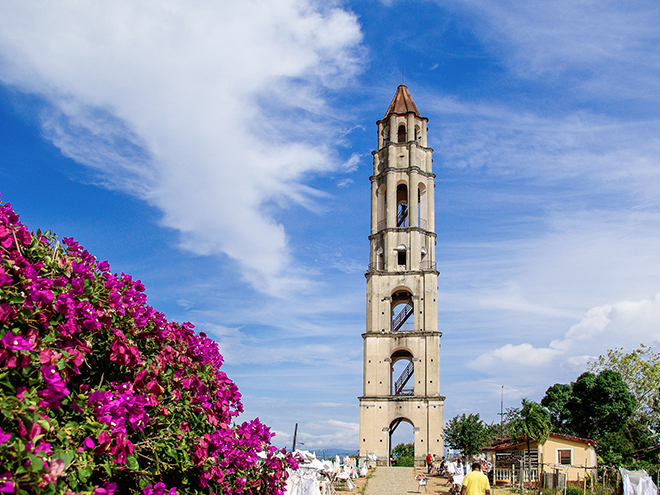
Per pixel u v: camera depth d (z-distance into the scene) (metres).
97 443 8.69
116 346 10.20
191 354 14.02
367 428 57.22
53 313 8.98
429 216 65.38
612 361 70.38
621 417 62.69
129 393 9.84
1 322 8.11
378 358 59.56
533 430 41.75
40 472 7.09
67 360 8.80
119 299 10.65
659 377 66.56
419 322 60.22
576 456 45.62
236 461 12.80
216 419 12.72
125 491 10.37
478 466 17.72
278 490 14.83
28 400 7.61
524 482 42.81
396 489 40.34
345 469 41.94
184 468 10.91
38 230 10.28
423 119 69.19
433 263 63.06
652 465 45.28
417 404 57.16
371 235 65.00
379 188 66.81
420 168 66.62
